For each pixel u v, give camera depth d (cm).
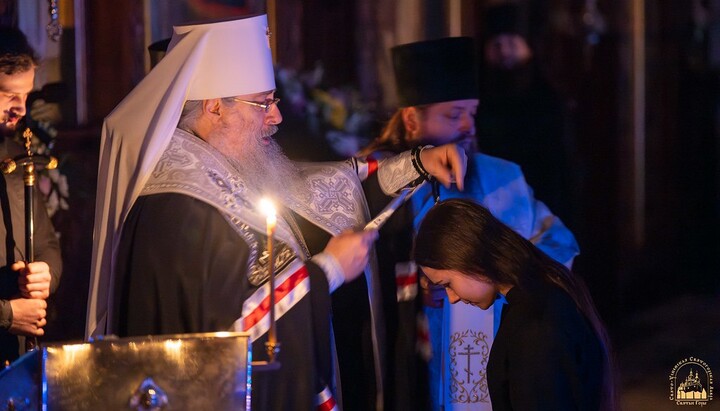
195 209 366
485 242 333
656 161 932
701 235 952
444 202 347
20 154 452
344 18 695
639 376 733
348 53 699
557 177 605
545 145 606
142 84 384
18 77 426
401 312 461
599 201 880
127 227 369
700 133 946
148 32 607
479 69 623
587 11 859
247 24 390
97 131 584
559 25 845
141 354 302
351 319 439
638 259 920
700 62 939
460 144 504
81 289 582
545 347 314
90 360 299
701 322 870
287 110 609
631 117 899
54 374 296
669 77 931
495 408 331
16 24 562
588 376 321
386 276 461
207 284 361
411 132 503
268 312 367
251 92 388
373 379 441
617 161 893
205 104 387
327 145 612
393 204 418
